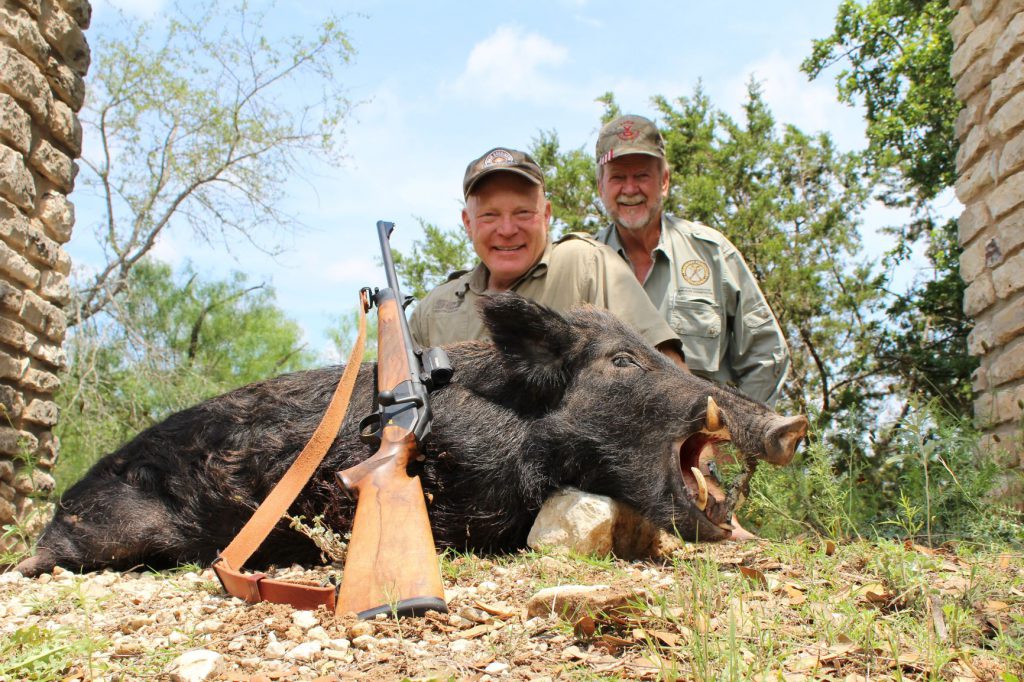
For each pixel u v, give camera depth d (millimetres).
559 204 5332
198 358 5684
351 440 1803
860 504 2068
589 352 1889
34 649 1192
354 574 1310
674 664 1073
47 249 2316
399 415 1518
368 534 1343
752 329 2721
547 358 1904
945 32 6301
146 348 4367
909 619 1287
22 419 2234
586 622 1207
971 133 2723
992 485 1986
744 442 1715
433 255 5250
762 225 5039
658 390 1810
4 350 2154
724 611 1293
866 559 1579
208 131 5523
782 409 4438
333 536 1599
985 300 2650
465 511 1811
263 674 1113
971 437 2221
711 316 2662
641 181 2670
